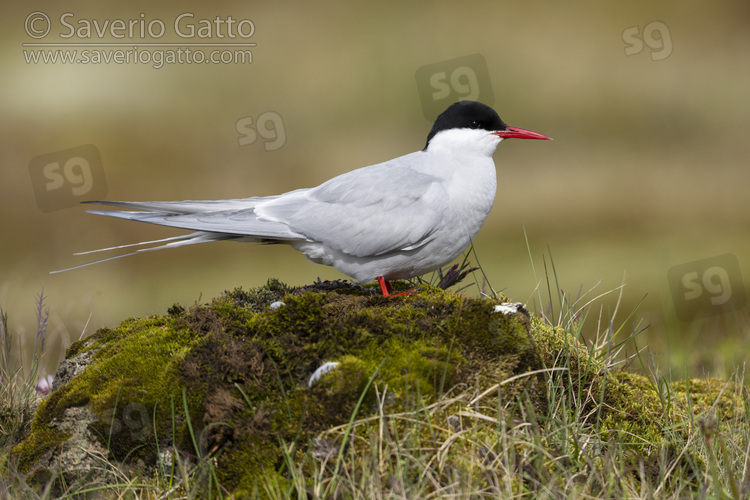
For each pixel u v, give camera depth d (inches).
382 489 170.2
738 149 748.6
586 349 232.4
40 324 268.7
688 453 198.7
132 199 655.1
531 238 613.3
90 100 754.8
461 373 198.1
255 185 695.7
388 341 202.4
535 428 186.9
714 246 580.4
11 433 223.6
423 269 253.0
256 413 186.7
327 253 245.9
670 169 713.6
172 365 201.2
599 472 186.2
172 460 189.6
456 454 180.1
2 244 598.2
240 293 238.2
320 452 179.5
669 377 276.8
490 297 229.9
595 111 792.9
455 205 244.1
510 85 822.5
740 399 256.7
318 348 199.5
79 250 604.4
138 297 526.9
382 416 179.0
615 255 571.2
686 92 812.0
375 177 243.9
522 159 742.5
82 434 198.2
